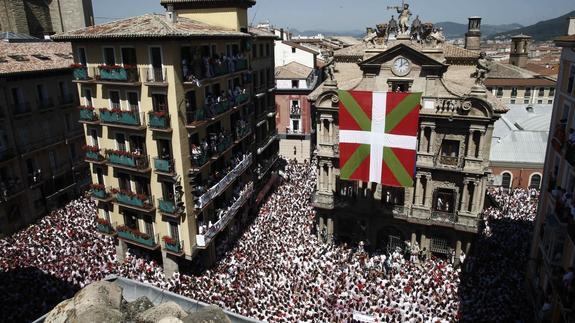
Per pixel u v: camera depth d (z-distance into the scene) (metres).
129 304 10.55
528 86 89.94
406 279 37.28
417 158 40.91
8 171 47.12
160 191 37.16
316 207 45.06
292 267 38.69
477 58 40.44
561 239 28.19
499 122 68.38
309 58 81.62
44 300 33.34
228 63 40.94
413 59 38.66
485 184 39.16
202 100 37.78
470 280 37.28
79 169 57.56
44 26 72.00
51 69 50.28
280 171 65.00
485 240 43.91
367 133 37.72
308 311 32.50
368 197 43.34
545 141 61.44
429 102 38.97
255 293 34.53
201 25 40.09
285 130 76.06
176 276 38.25
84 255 40.06
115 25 36.31
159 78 33.72
